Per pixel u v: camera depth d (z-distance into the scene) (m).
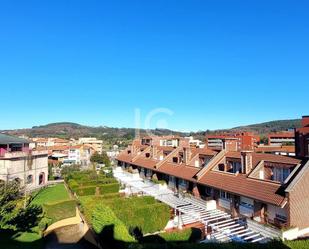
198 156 45.62
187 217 33.41
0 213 30.75
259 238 26.05
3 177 57.16
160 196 41.81
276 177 31.52
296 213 26.59
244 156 33.84
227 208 34.47
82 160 127.00
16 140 68.88
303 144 35.06
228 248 19.66
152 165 55.00
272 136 101.50
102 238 26.22
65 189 61.22
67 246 30.83
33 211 35.88
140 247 19.89
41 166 70.88
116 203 35.03
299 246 19.70
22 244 29.28
